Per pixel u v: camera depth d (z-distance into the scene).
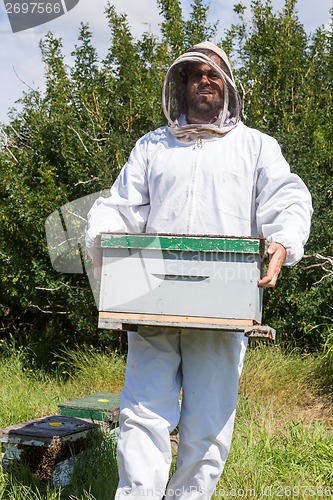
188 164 3.23
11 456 3.80
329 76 7.54
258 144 3.23
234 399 3.15
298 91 7.20
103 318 2.90
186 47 7.23
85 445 4.00
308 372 6.30
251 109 6.80
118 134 6.97
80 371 6.71
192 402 3.09
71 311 7.21
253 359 6.43
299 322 6.82
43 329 8.11
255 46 7.32
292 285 6.72
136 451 2.98
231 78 3.31
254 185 3.23
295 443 4.39
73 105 7.29
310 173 6.73
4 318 8.42
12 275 7.27
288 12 7.42
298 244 3.01
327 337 6.62
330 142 7.25
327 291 6.82
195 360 3.09
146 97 7.00
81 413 4.44
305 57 7.55
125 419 3.04
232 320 2.81
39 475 3.73
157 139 3.37
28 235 7.21
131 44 7.34
